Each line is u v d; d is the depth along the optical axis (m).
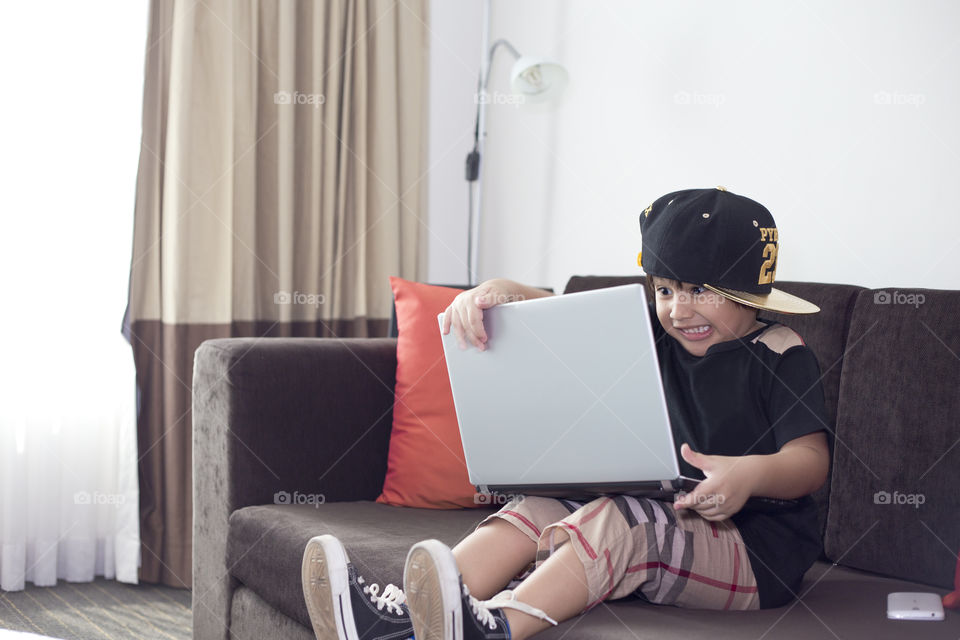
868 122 1.68
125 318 2.24
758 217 1.15
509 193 2.65
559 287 2.46
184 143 2.23
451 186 2.79
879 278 1.65
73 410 2.24
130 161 2.27
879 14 1.66
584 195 2.37
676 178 2.09
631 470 1.01
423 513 1.49
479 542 1.05
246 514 1.45
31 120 2.17
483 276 2.76
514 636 0.94
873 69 1.67
